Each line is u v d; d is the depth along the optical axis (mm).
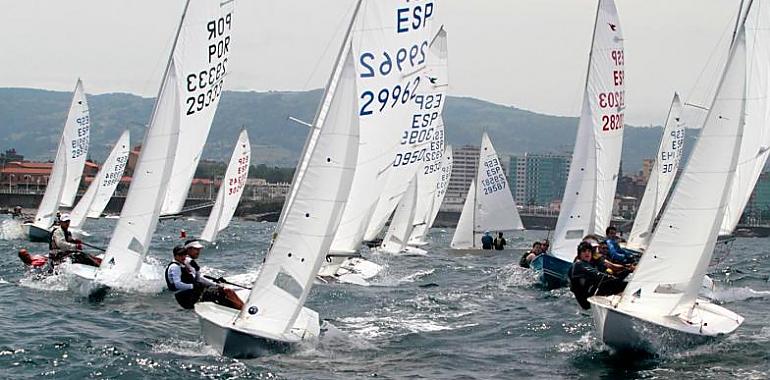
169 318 20562
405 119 25375
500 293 28031
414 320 21719
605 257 22312
